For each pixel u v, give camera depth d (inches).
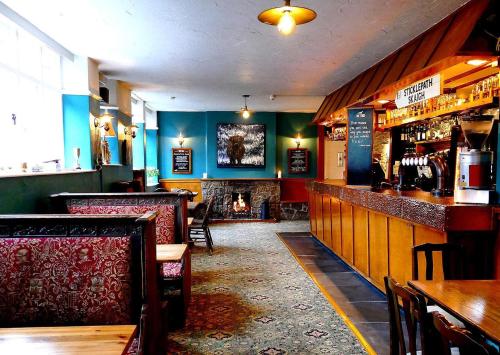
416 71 143.0
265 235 305.3
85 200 148.9
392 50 181.3
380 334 123.3
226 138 398.0
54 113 185.2
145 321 62.8
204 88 277.0
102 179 208.1
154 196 150.8
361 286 173.8
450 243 102.7
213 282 180.7
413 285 83.1
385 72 184.5
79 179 176.4
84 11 133.9
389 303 74.4
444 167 137.3
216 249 253.6
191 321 134.5
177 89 280.4
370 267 169.3
